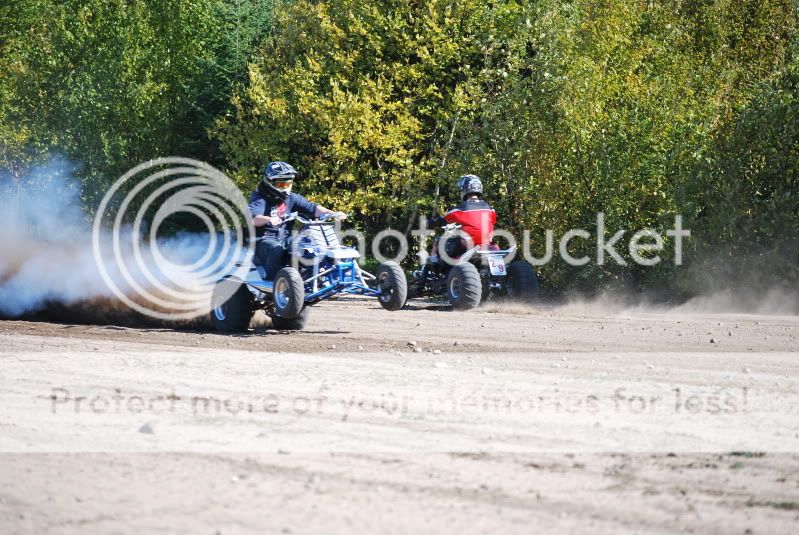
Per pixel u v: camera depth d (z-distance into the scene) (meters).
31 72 64.56
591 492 9.00
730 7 59.09
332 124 46.50
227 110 53.66
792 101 34.44
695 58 54.81
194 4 63.97
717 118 39.25
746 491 9.06
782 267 33.41
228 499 8.73
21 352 19.12
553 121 41.47
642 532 7.93
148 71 62.91
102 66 61.94
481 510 8.42
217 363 17.44
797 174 34.25
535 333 23.84
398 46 49.16
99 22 63.97
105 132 60.25
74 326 25.30
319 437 11.15
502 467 9.84
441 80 49.38
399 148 47.12
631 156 38.16
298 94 48.59
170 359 18.03
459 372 16.28
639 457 10.28
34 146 62.66
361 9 50.25
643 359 18.25
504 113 43.56
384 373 16.14
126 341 21.52
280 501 8.67
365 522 8.09
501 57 47.88
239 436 11.21
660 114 38.97
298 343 21.14
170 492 8.97
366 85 47.75
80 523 8.11
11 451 10.55
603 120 39.72
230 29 61.81
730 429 11.63
